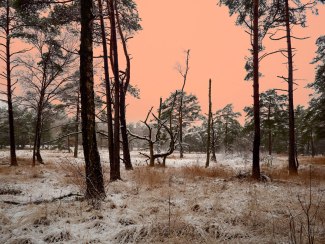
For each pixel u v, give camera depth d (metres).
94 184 6.54
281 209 5.65
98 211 5.30
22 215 5.17
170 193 7.16
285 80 14.34
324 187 8.80
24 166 17.69
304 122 39.16
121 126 16.03
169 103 35.66
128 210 5.45
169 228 4.39
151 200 6.40
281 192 7.77
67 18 11.57
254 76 11.88
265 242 3.97
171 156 36.12
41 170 14.14
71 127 27.72
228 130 42.59
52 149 54.81
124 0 13.95
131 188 8.13
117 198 6.65
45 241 4.08
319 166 18.97
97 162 6.70
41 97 20.22
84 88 6.84
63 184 9.12
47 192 7.91
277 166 19.66
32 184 9.37
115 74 12.69
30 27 18.09
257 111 11.41
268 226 4.59
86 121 6.75
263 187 8.69
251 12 13.36
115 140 11.02
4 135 58.03
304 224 4.69
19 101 19.97
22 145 60.12
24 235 4.21
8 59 18.53
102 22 11.90
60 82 20.48
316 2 13.25
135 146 66.88
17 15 17.12
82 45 6.91
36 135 19.16
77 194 6.82
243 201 6.45
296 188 8.60
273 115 36.31
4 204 6.03
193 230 4.38
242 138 39.66
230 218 4.98
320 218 4.87
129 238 4.15
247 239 4.12
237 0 13.20
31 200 6.64
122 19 15.17
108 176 11.84
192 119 37.91
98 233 4.38
